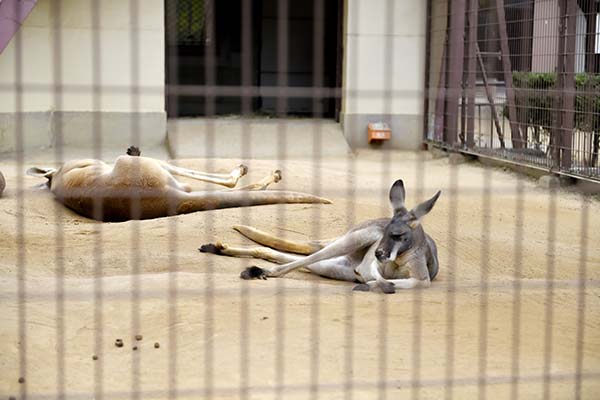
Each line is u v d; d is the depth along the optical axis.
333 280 8.70
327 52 24.31
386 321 7.18
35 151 19.55
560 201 13.72
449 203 12.98
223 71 24.55
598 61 14.35
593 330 7.16
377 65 21.31
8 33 16.75
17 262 8.93
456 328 7.06
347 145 21.03
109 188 11.09
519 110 16.52
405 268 8.40
